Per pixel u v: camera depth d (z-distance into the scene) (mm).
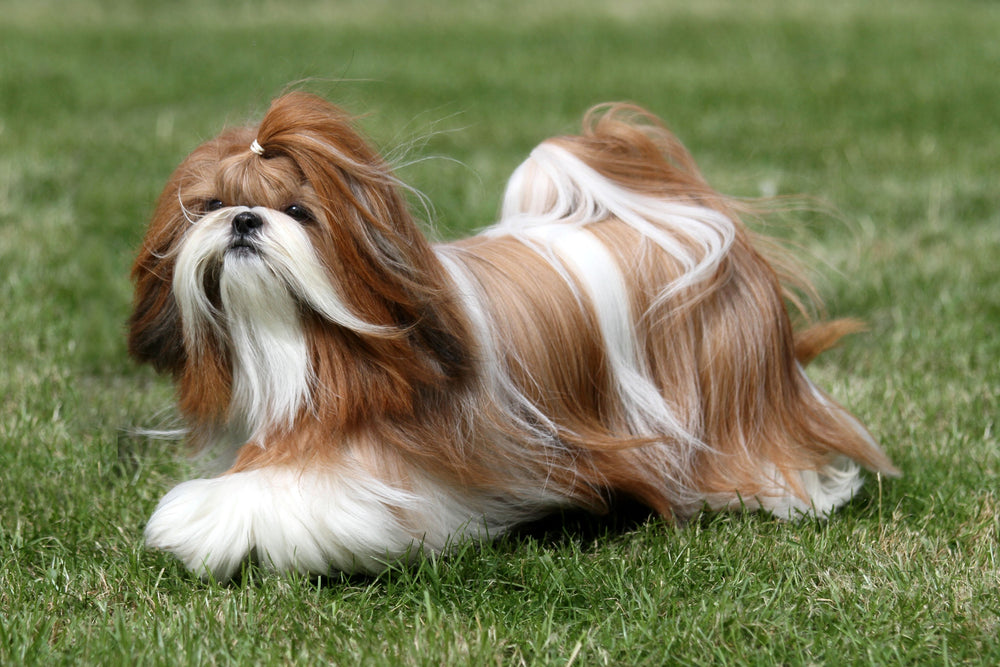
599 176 6137
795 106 17094
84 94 17391
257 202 4773
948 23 26922
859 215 11367
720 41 24469
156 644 4684
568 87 18766
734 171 12984
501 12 29531
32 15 27344
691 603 5098
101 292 9273
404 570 5137
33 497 6281
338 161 4691
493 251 5688
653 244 5867
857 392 7586
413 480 5137
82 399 7543
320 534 4938
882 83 19031
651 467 5734
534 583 5250
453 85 18875
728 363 5824
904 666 4590
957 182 12367
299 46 23203
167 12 28438
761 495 5867
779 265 6785
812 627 4973
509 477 5477
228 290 4742
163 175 12555
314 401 4949
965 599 5090
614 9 30062
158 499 6219
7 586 5223
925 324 8758
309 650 4668
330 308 4703
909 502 6199
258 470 5051
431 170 12562
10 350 8203
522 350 5426
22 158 12844
